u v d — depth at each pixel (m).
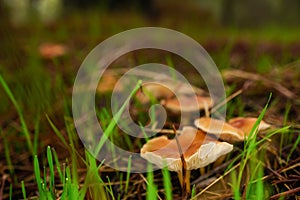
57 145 0.42
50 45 0.76
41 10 2.13
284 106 0.48
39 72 0.60
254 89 0.51
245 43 1.18
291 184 0.35
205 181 0.35
